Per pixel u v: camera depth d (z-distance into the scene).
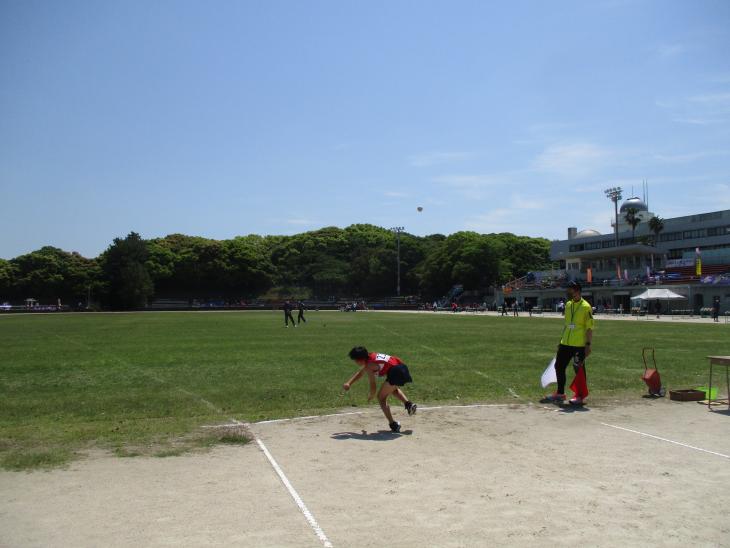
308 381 15.55
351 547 5.05
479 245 112.12
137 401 12.60
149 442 8.80
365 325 47.38
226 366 18.92
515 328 42.03
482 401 12.36
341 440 8.98
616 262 95.88
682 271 82.44
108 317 73.06
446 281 117.44
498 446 8.59
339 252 149.38
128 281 113.50
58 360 20.91
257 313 90.44
